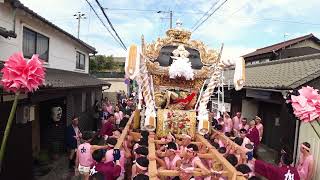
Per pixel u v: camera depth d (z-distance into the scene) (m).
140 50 6.98
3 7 8.34
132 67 6.65
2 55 8.45
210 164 5.84
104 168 5.60
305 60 14.00
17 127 7.64
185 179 4.90
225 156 5.80
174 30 7.88
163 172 4.87
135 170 5.38
